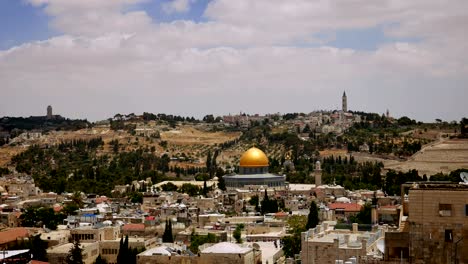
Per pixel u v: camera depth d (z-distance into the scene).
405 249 92.00
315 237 149.62
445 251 85.38
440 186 90.94
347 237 143.75
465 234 84.56
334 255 137.62
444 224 85.56
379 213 180.12
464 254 84.50
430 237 86.06
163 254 190.75
